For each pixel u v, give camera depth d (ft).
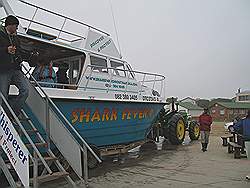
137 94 29.53
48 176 13.71
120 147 27.84
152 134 37.17
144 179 21.35
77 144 15.99
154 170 24.49
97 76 25.58
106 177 22.03
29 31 22.99
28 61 16.61
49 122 16.55
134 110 28.71
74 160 16.08
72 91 22.40
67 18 25.49
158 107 33.17
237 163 27.53
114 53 29.32
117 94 26.63
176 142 40.06
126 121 27.73
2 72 14.76
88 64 25.08
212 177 21.75
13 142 12.50
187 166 26.21
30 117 17.98
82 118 22.94
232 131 36.73
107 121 25.39
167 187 19.08
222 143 44.29
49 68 23.54
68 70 25.72
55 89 21.22
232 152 34.30
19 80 15.61
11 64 14.88
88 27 27.02
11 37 14.88
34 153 13.85
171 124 39.63
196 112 218.59
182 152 34.81
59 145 16.29
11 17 14.83
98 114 24.39
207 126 35.76
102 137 25.35
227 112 204.33
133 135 29.48
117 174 23.06
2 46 14.69
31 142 13.47
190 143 43.70
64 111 21.42
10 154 12.69
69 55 25.54
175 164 27.22
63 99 21.07
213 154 33.22
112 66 27.94
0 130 13.48
